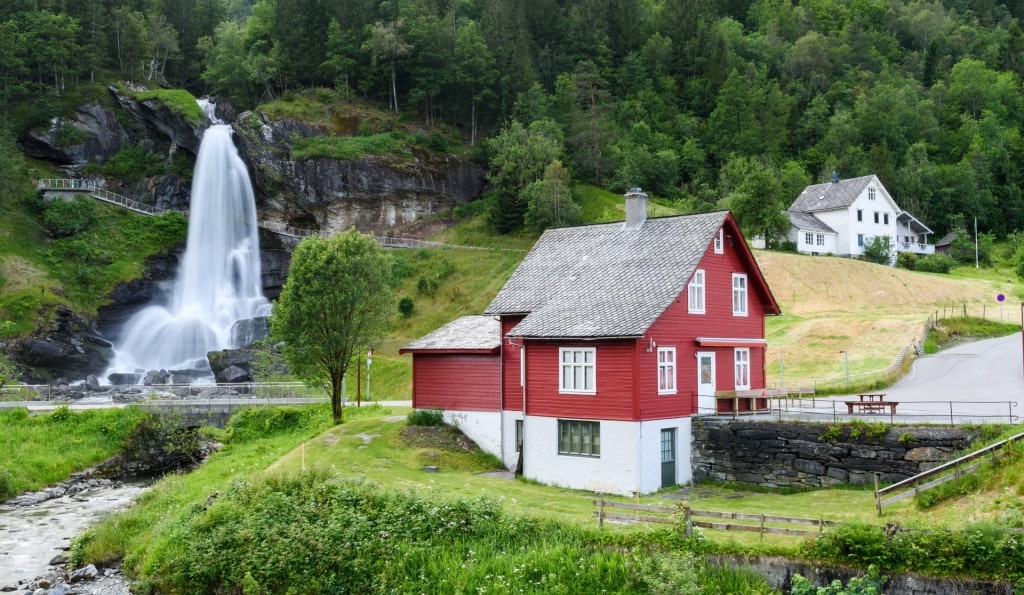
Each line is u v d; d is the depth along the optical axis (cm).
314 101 11225
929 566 1622
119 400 5169
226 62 11850
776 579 1747
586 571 1836
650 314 2922
